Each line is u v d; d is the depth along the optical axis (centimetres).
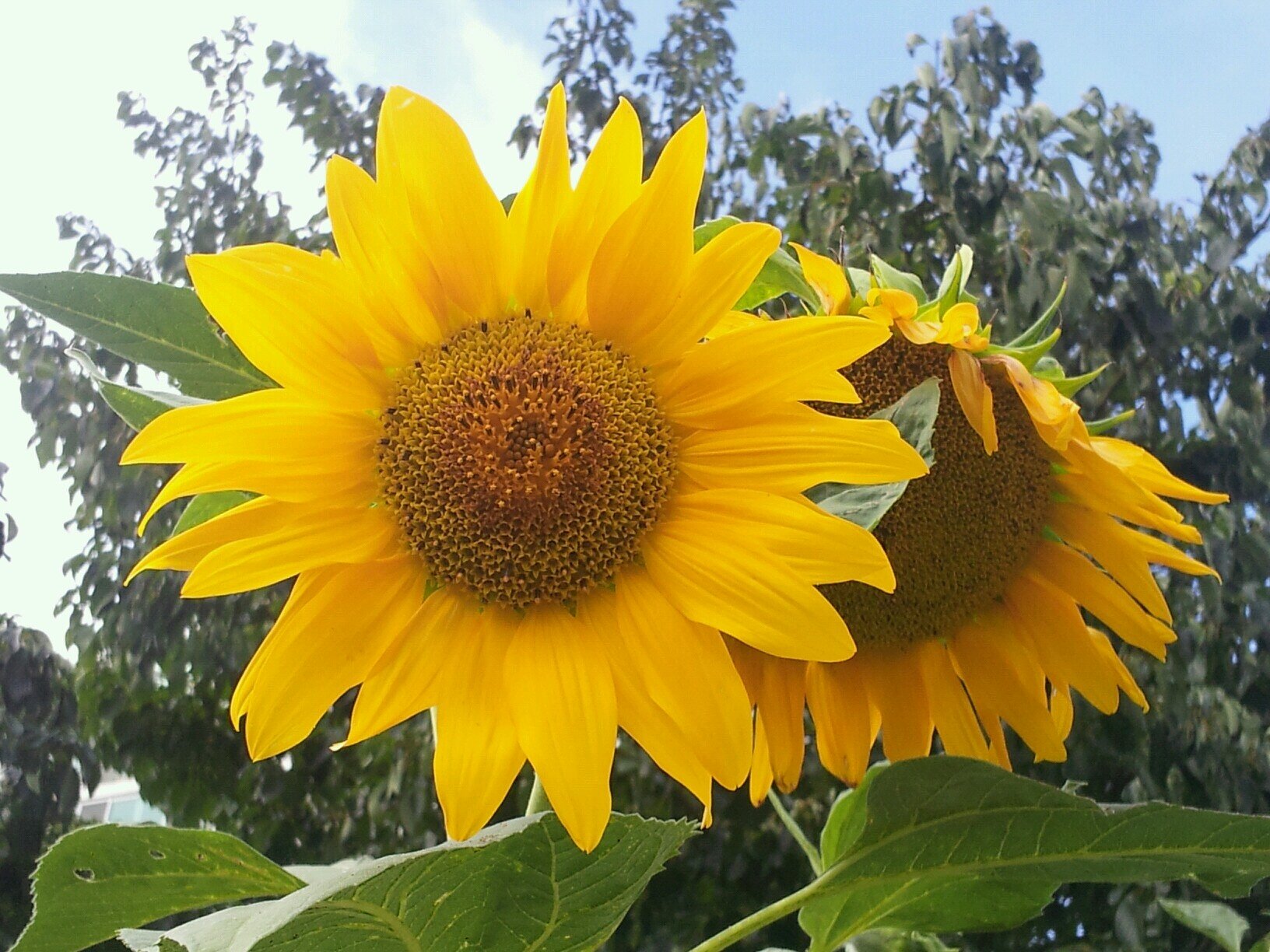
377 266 37
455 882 30
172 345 43
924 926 44
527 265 39
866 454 35
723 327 44
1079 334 121
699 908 115
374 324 38
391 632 37
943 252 126
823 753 47
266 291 36
